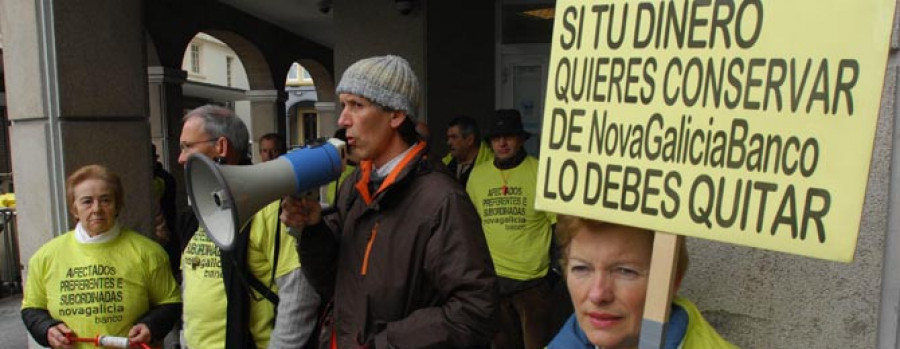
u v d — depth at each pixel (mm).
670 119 1364
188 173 1793
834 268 2084
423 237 1909
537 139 6887
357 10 6355
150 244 2809
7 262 7039
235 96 20984
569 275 1495
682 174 1344
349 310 2002
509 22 6801
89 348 2664
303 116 32750
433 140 6312
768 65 1268
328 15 11602
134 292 2713
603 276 1426
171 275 2859
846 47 1193
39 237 3744
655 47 1388
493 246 3904
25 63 3643
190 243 2568
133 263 2721
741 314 2209
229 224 1778
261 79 13008
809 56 1228
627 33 1422
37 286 2707
